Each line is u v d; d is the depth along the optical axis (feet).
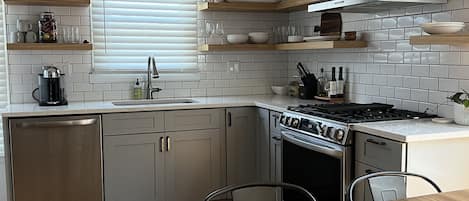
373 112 10.71
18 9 13.20
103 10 14.19
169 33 14.99
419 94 10.73
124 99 14.58
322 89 13.98
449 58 9.89
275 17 16.07
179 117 12.87
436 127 8.89
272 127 12.75
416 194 8.34
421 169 8.35
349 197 6.35
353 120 9.62
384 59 11.76
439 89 10.17
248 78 15.97
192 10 15.20
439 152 8.48
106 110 12.08
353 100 13.03
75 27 13.83
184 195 13.16
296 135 11.13
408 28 10.91
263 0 14.94
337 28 13.48
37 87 13.57
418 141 8.24
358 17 12.66
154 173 12.76
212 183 13.42
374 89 12.19
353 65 12.96
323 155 10.11
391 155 8.43
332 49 13.83
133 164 12.53
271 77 16.24
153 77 14.35
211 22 15.39
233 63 15.74
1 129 13.34
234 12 15.58
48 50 13.43
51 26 13.00
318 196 10.39
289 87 15.48
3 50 13.26
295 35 14.82
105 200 12.37
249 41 15.17
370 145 8.96
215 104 13.19
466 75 9.50
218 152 13.39
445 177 8.57
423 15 10.46
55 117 11.73
